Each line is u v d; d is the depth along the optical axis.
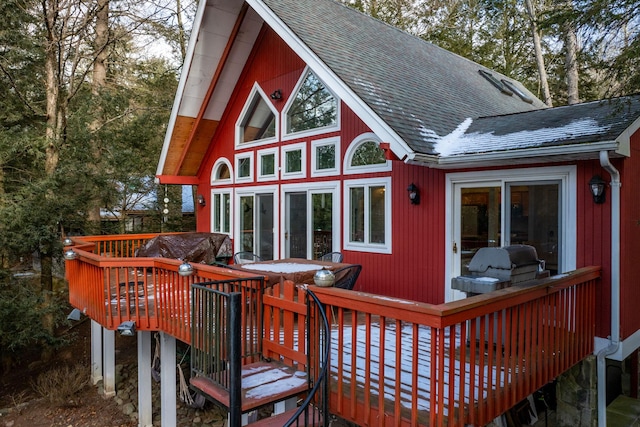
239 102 9.85
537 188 5.41
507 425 5.28
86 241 8.12
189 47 8.98
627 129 4.54
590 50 5.00
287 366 3.74
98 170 11.52
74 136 11.15
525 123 6.20
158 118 13.87
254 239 9.45
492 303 3.07
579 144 4.44
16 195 10.08
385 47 9.14
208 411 7.73
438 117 6.75
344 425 5.62
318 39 7.26
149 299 6.29
